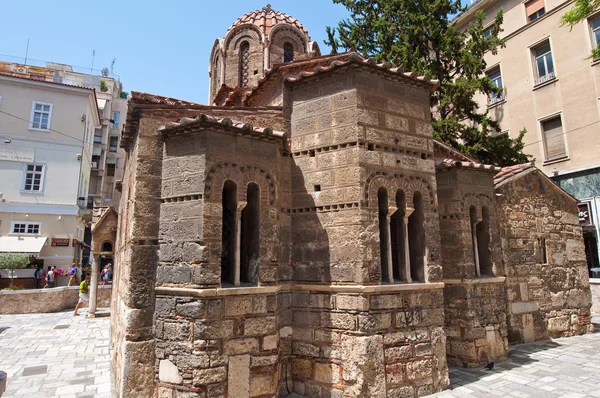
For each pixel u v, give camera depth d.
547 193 14.00
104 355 11.41
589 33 20.64
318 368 7.81
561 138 21.69
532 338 12.36
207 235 7.10
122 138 9.53
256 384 7.13
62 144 28.08
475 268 10.48
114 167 45.31
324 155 8.51
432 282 8.52
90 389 8.48
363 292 7.52
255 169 7.88
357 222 7.84
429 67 19.45
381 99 8.66
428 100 9.46
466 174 10.67
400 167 8.60
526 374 9.13
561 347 11.66
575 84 20.95
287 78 9.10
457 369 9.61
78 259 31.03
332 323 7.82
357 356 7.39
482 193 10.92
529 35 23.61
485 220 10.98
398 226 8.75
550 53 22.55
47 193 27.16
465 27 28.05
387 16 20.47
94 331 14.93
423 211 8.77
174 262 7.33
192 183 7.36
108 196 44.47
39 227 26.67
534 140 22.78
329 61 10.29
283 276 8.30
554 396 7.77
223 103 14.27
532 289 12.73
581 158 20.41
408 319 8.02
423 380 7.93
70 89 28.67
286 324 8.23
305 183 8.65
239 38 15.87
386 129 8.56
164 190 7.73
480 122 19.73
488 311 10.30
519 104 23.81
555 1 22.45
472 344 9.78
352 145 8.18
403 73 8.82
